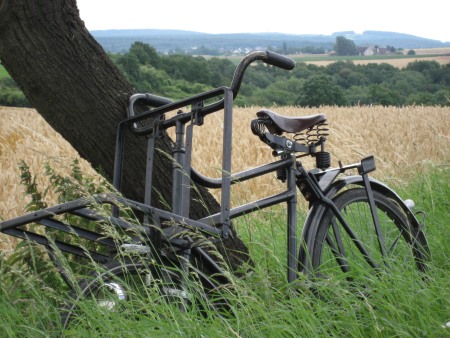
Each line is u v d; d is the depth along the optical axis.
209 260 3.94
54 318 3.63
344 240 4.75
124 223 3.57
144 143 4.49
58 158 4.61
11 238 5.81
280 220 6.08
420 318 3.88
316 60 163.38
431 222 6.19
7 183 9.71
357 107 29.38
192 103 3.86
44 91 4.34
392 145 14.20
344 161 10.22
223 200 3.76
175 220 3.63
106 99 4.39
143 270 3.55
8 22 4.25
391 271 4.39
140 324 3.37
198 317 3.62
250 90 68.81
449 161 11.47
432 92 69.06
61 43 4.29
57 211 3.50
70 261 4.34
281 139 4.30
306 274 4.23
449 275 4.61
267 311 3.77
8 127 14.56
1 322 3.58
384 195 4.91
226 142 3.71
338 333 3.78
